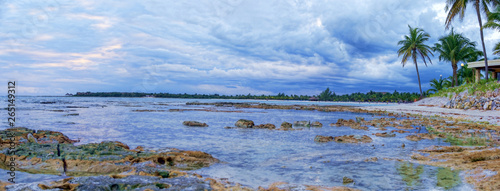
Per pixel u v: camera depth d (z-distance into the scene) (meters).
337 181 6.88
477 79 42.59
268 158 9.76
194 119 27.14
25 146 9.39
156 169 7.50
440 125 21.33
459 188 6.07
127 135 15.54
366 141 13.70
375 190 6.12
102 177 5.96
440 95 46.69
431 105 43.78
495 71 47.59
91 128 18.80
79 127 19.33
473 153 9.50
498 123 21.70
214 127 20.16
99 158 8.33
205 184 5.87
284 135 16.19
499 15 36.59
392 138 15.09
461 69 60.88
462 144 12.92
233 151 11.11
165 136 15.24
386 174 7.48
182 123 22.61
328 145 12.69
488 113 28.42
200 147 11.94
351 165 8.63
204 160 8.95
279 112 42.81
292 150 11.38
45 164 7.78
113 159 8.34
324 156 10.15
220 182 6.54
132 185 5.57
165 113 36.12
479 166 7.57
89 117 28.22
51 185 5.36
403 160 9.31
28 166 7.74
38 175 7.04
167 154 9.12
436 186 6.29
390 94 115.56
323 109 48.66
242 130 18.41
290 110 49.22
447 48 54.84
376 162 9.04
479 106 32.12
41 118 26.41
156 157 8.44
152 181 5.82
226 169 8.17
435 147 11.48
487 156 8.69
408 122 23.38
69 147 9.49
